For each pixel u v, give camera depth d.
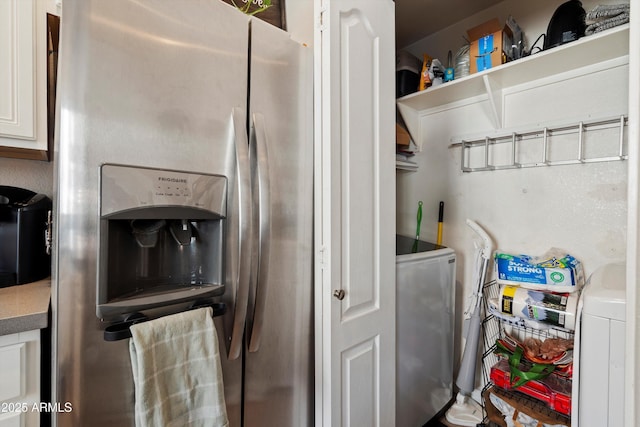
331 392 1.05
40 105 1.01
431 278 1.62
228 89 0.91
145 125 0.75
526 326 1.45
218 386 0.80
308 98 1.14
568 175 1.55
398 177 2.27
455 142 1.87
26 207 1.02
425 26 2.01
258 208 0.96
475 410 1.75
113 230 0.74
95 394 0.68
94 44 0.68
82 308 0.67
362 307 1.18
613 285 1.05
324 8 1.06
